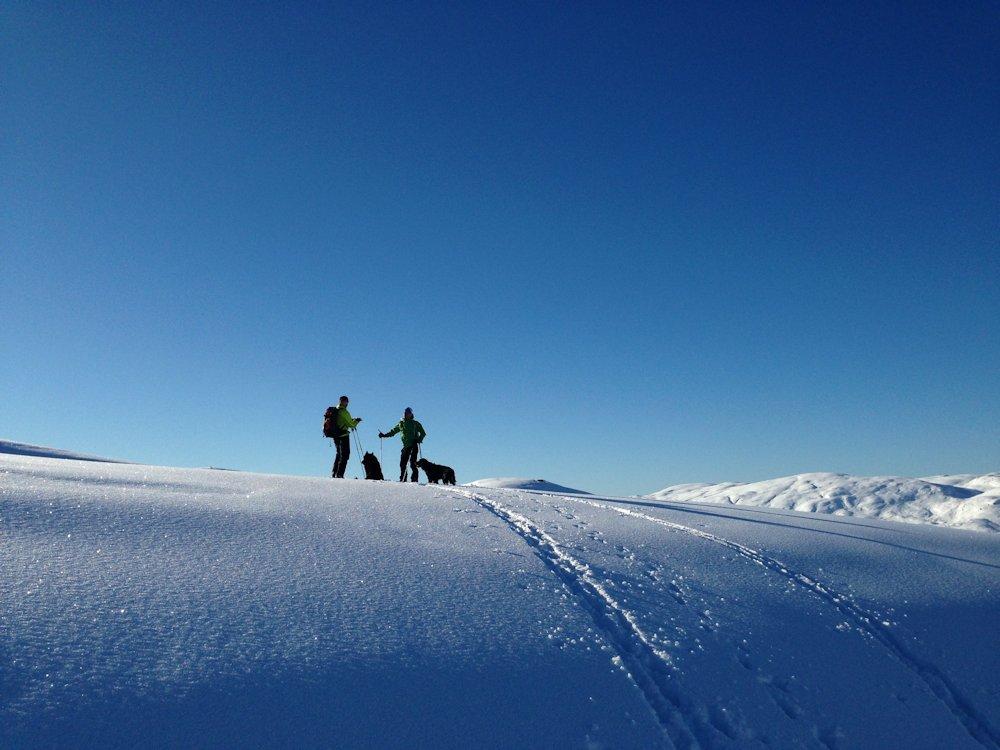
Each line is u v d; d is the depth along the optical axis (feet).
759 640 17.01
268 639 11.97
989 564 26.63
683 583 19.81
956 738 15.03
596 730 11.93
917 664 17.72
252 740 9.43
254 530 17.88
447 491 30.60
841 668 16.61
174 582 13.47
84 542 14.73
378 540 18.97
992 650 18.99
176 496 20.59
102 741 8.66
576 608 16.57
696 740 12.58
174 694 9.87
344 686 11.13
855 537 28.53
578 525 25.08
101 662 10.16
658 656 15.05
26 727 8.48
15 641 10.08
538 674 13.08
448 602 15.31
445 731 10.77
